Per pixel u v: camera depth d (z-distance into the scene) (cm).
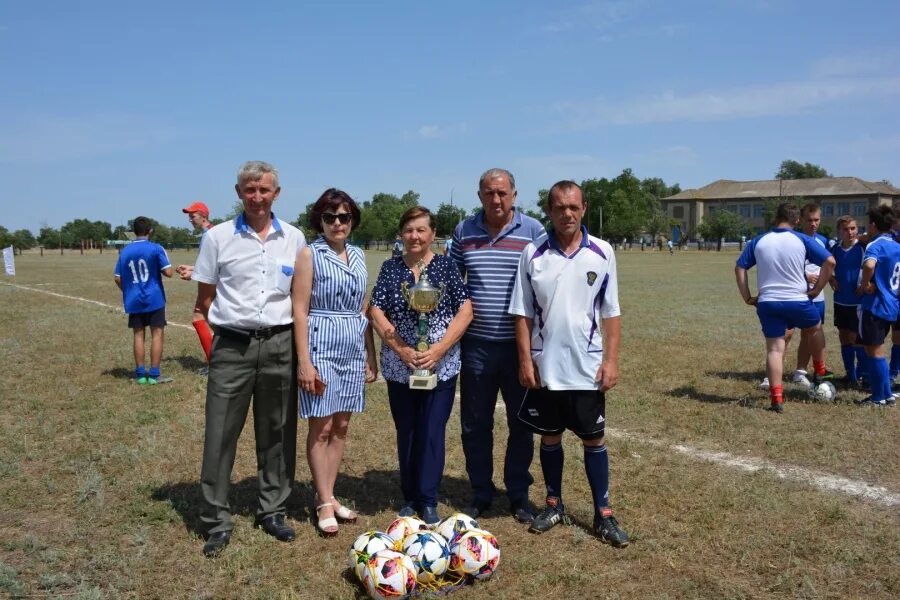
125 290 866
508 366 465
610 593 371
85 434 652
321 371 433
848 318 854
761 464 573
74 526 454
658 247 9812
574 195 410
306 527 457
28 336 1291
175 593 373
